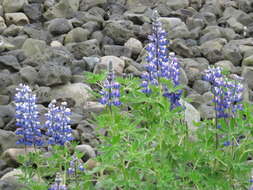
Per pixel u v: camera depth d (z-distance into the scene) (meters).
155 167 4.61
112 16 11.04
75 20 10.59
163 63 5.17
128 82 5.34
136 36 10.16
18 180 5.18
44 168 5.22
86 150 6.02
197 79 8.62
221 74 5.00
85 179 4.90
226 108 5.00
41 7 11.16
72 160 4.98
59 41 10.05
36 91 7.71
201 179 4.72
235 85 5.05
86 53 9.34
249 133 4.98
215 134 5.07
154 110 5.08
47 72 7.96
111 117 4.80
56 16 10.98
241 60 9.54
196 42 10.28
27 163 5.14
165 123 5.20
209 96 7.86
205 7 11.66
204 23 11.02
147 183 4.67
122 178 4.69
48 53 8.72
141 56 9.54
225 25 11.16
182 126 5.17
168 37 10.34
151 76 5.21
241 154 4.96
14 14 10.78
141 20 10.83
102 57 8.84
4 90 7.97
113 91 4.93
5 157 6.05
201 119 7.32
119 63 8.71
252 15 11.59
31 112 5.18
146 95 5.16
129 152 4.55
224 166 4.94
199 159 4.80
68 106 7.64
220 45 9.72
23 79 8.13
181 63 8.98
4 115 7.12
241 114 5.08
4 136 6.45
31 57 8.77
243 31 10.81
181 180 4.93
